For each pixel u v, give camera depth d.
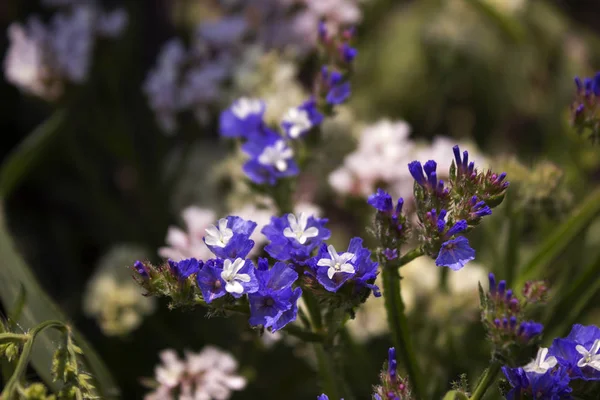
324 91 0.56
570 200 0.60
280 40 0.76
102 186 0.83
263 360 0.67
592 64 0.89
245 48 0.74
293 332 0.51
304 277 0.49
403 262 0.50
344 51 0.56
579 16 1.04
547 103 0.84
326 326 0.51
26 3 0.90
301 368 0.67
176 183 0.80
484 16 0.85
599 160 0.68
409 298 0.61
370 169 0.62
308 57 0.77
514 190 0.59
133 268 0.49
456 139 0.87
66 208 0.87
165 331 0.67
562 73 0.84
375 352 0.65
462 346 0.61
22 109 0.90
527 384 0.47
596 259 0.57
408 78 0.86
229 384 0.60
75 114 0.74
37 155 0.68
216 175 0.70
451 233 0.48
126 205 0.86
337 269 0.48
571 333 0.48
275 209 0.61
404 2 0.90
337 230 0.76
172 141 0.85
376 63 0.87
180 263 0.48
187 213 0.61
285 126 0.56
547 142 0.77
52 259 0.84
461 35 0.85
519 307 0.48
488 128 0.88
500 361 0.48
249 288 0.47
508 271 0.59
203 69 0.69
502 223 0.62
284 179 0.56
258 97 0.68
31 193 0.87
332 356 0.52
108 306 0.65
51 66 0.67
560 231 0.58
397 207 0.49
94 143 0.86
